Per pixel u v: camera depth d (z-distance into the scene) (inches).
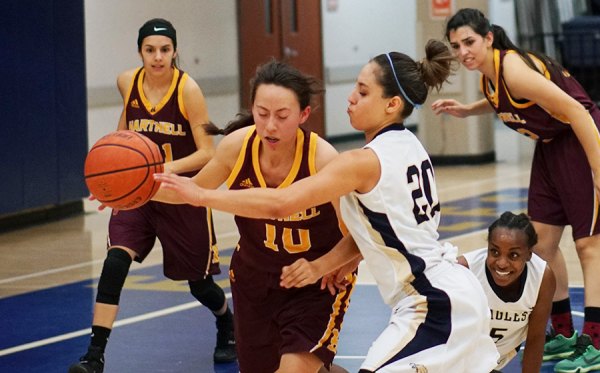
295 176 192.9
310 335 196.7
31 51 520.4
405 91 179.9
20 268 416.5
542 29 848.3
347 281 199.9
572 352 272.7
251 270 204.2
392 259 178.9
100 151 183.0
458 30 257.9
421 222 179.8
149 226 267.0
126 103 272.7
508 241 210.1
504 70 254.5
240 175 196.2
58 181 539.8
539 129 262.5
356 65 877.2
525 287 216.7
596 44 832.9
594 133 249.1
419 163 181.5
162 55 262.5
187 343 300.7
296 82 181.2
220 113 748.0
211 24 734.5
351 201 180.5
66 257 438.6
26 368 276.5
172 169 254.1
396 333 176.2
